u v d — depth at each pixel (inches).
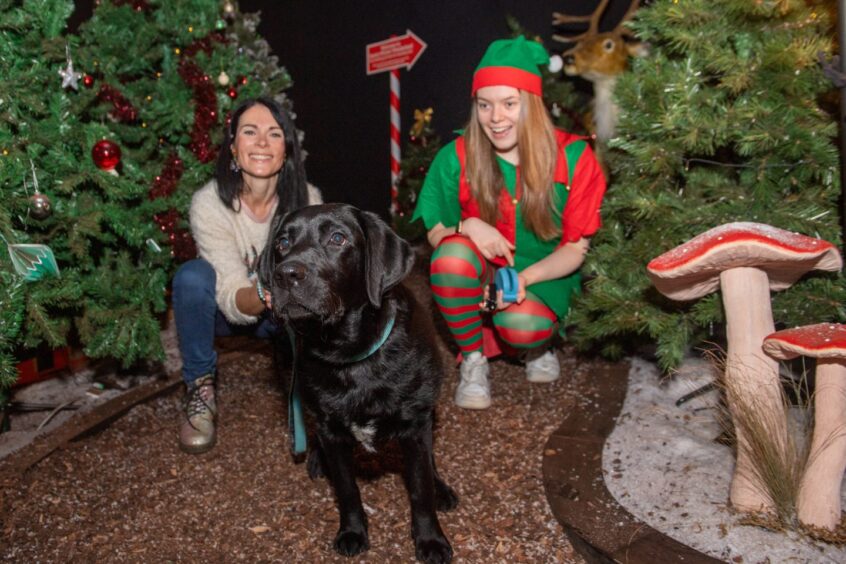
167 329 168.6
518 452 112.7
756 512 87.0
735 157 114.7
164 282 134.8
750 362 84.7
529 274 121.2
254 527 99.0
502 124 115.7
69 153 111.9
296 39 259.6
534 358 137.2
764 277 83.9
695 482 96.6
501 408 127.4
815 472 82.4
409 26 237.5
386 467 112.7
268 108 112.5
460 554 90.9
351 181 262.4
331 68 255.3
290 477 111.0
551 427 119.6
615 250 115.0
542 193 118.4
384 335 86.4
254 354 157.6
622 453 106.8
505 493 102.5
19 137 107.0
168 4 135.3
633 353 142.9
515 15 221.8
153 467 115.0
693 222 102.5
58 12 111.3
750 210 100.8
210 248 115.8
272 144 112.0
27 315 106.8
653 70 105.8
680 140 101.5
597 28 190.7
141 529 99.4
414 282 196.2
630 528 89.7
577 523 92.3
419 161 203.8
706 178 107.3
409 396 87.9
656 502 94.0
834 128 95.5
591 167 119.6
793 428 91.0
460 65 233.3
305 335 86.4
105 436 125.3
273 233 90.0
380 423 88.7
